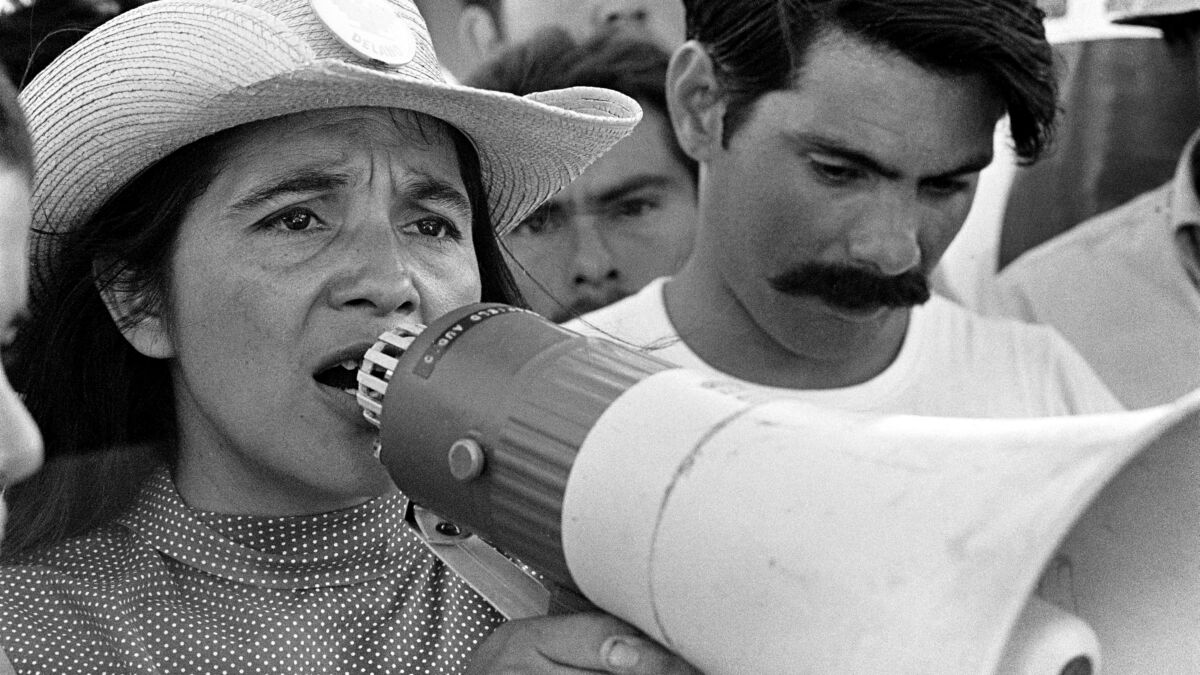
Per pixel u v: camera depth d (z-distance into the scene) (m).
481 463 1.61
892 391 2.71
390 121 1.89
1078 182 3.35
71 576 1.92
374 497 1.97
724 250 2.60
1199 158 3.22
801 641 1.32
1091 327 3.28
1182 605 1.50
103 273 1.93
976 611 1.25
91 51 1.90
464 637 2.05
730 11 2.50
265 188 1.83
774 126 2.46
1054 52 2.98
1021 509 1.26
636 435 1.50
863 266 2.48
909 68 2.39
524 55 2.99
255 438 1.86
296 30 1.84
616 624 1.61
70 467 2.00
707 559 1.39
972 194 2.58
